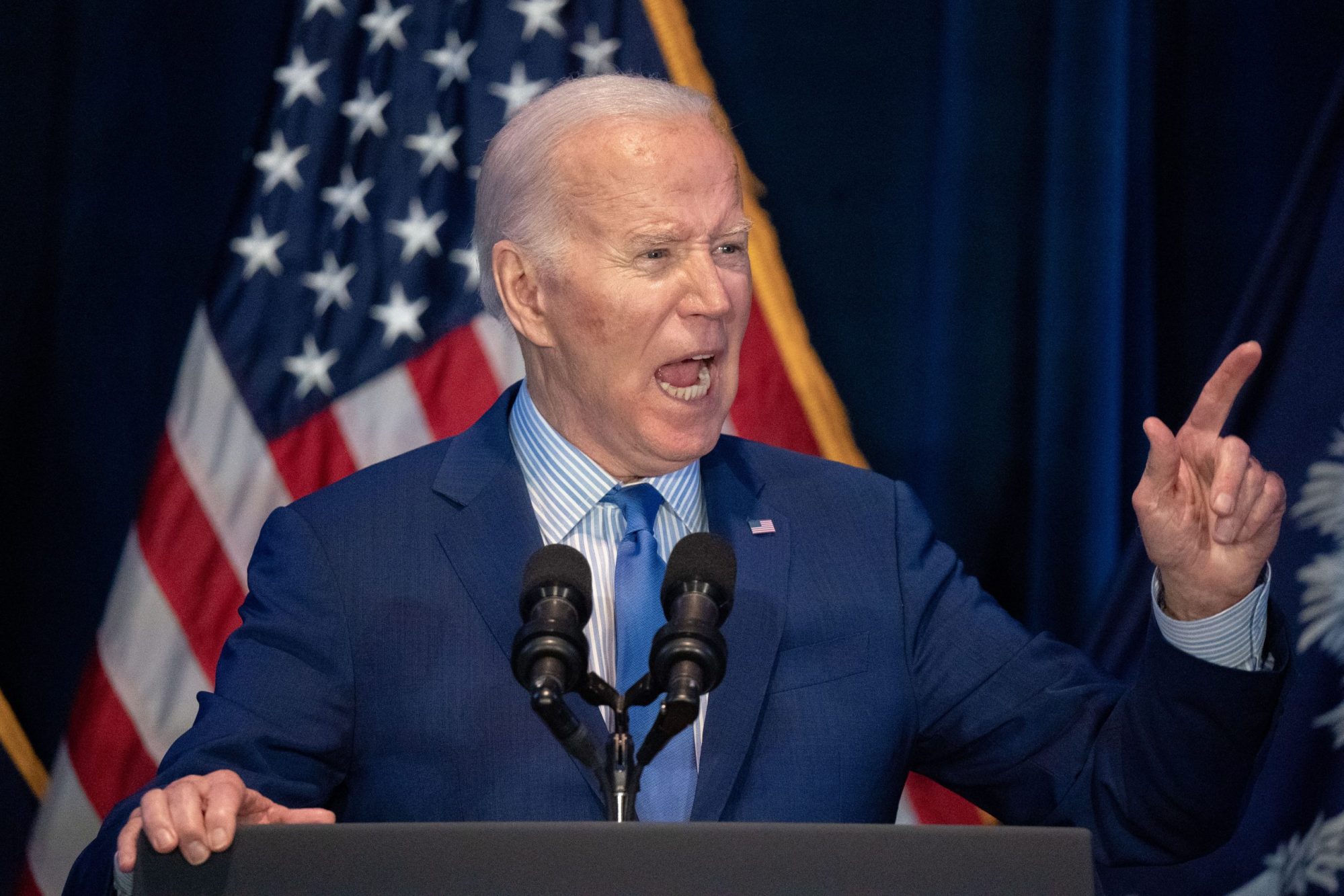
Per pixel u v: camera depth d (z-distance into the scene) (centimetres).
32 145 1268
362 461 1145
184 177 1277
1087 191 1167
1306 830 931
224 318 1157
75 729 1116
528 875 418
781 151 1270
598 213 641
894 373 1255
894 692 660
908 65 1268
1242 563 567
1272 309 1031
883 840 419
